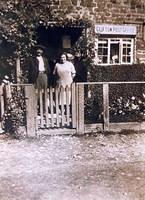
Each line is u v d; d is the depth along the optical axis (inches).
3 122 424.8
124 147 386.0
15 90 421.7
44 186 283.6
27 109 417.1
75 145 391.2
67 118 432.5
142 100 508.4
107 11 587.5
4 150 371.2
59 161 340.2
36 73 513.7
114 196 265.4
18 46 523.2
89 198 261.9
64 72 501.7
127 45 604.7
